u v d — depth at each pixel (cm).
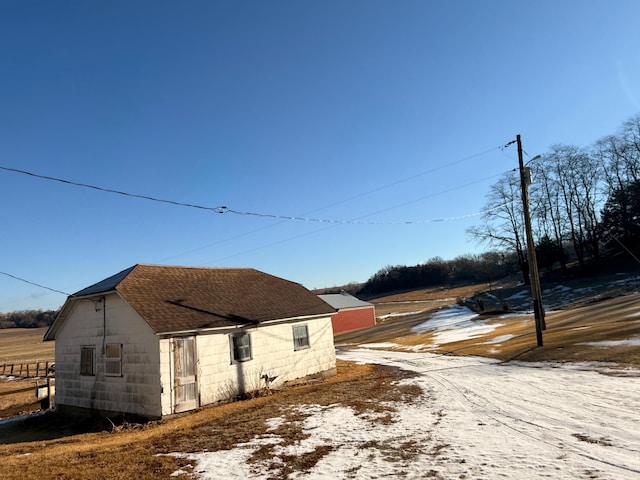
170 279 1866
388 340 4181
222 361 1609
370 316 6438
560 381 1295
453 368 1875
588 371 1399
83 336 1703
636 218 5531
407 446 811
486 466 667
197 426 1152
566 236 5953
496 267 9219
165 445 957
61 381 1780
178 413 1420
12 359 5209
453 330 3947
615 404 968
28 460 917
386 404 1227
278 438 937
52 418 1725
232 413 1300
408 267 11225
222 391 1582
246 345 1727
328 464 743
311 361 2053
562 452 700
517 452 719
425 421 991
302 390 1662
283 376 1875
